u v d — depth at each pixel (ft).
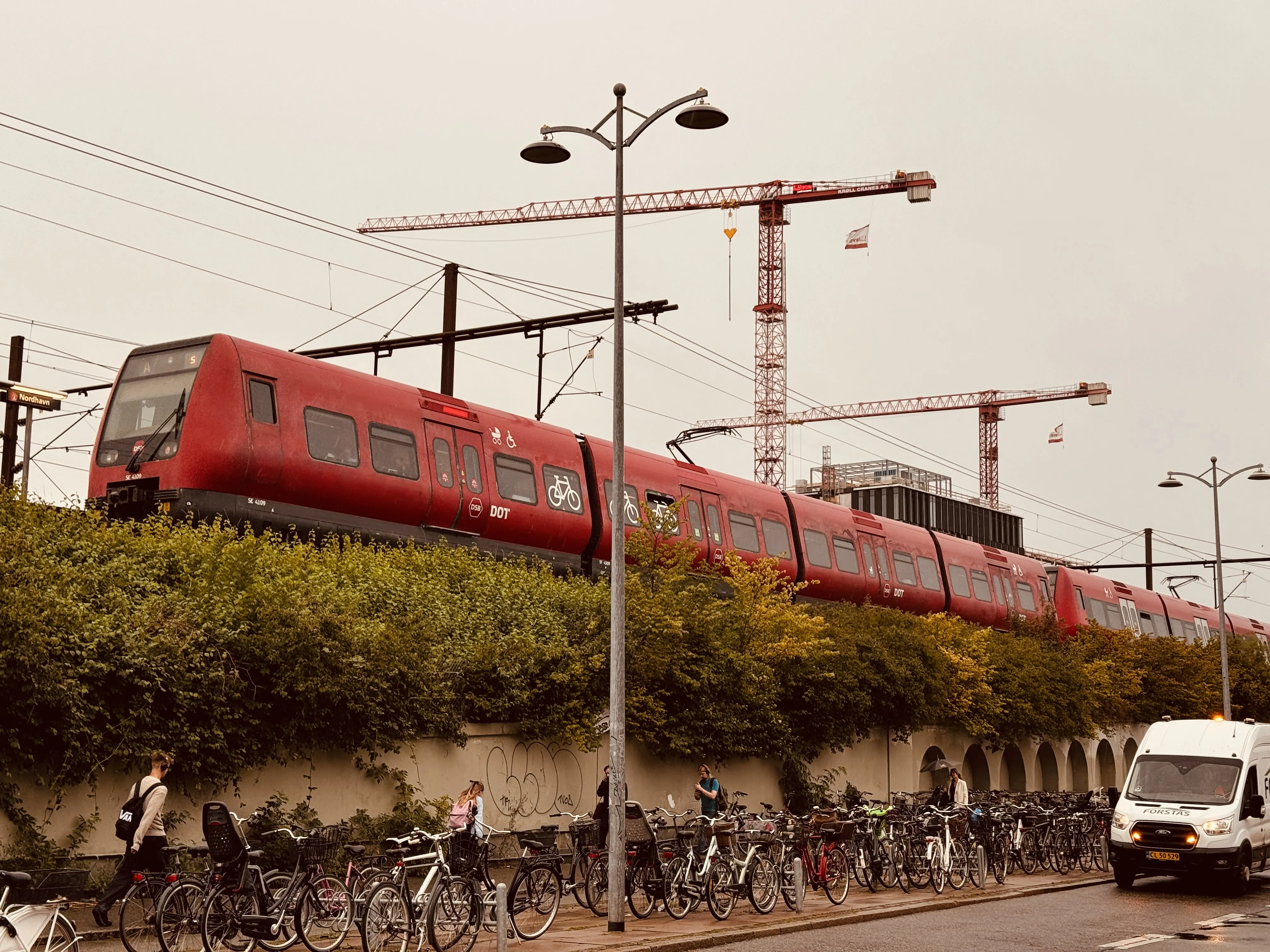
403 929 50.52
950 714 129.08
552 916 57.11
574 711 83.92
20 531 61.41
